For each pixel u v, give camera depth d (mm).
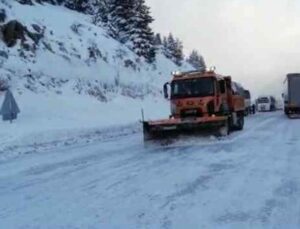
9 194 10086
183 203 8422
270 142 17703
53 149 19172
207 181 10352
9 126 22641
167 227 7012
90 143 21266
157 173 11789
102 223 7398
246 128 25891
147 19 69875
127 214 7848
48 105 32594
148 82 58562
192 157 14430
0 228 7359
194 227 6953
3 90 31906
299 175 10656
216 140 18625
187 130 18641
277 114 47781
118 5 69312
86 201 8984
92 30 56000
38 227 7352
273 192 9016
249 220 7215
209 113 20453
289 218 7266
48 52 42125
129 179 11117
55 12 53406
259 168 11781
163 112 46469
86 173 12438
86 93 40531
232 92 23344
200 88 20641
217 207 8047
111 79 48500
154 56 70875
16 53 38000
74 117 31141
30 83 35250
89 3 72812
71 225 7379
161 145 18609
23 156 17109
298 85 39094
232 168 11984
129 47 67562
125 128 29516
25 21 43188
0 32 38156
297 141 17844
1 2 42594
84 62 46438
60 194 9797
